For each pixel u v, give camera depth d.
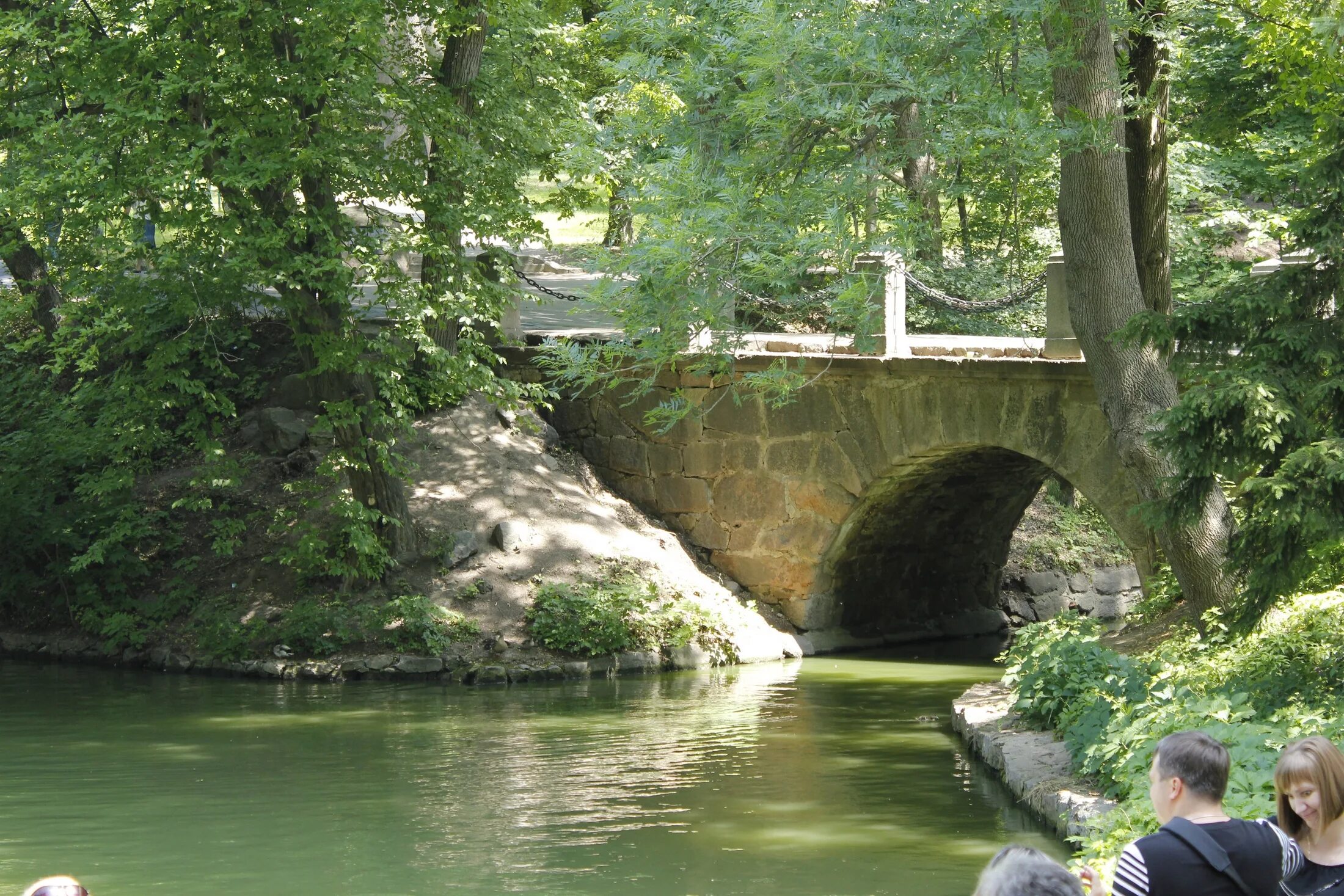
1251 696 10.43
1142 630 16.33
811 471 21.38
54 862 9.99
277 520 20.23
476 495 21.36
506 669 18.59
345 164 17.23
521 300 24.05
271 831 10.83
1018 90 12.70
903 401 20.25
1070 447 18.56
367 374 19.30
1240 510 14.59
